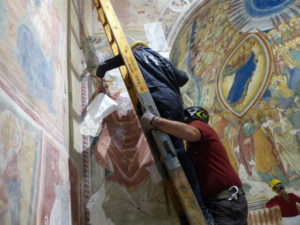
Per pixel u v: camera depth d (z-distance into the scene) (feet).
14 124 5.40
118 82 12.50
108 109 11.28
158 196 10.84
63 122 9.10
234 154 26.81
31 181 5.92
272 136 27.63
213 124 26.17
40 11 8.14
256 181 26.50
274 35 25.72
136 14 14.98
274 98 27.66
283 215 22.90
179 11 16.48
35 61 7.14
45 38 8.27
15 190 5.18
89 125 11.03
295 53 26.27
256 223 24.90
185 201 8.10
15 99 5.63
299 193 25.67
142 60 10.22
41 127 6.90
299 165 26.48
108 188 10.62
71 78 11.02
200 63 22.88
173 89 10.09
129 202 10.62
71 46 11.67
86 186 10.41
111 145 11.27
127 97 12.24
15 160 5.32
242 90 27.50
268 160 27.20
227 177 9.16
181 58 19.33
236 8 22.11
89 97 11.99
